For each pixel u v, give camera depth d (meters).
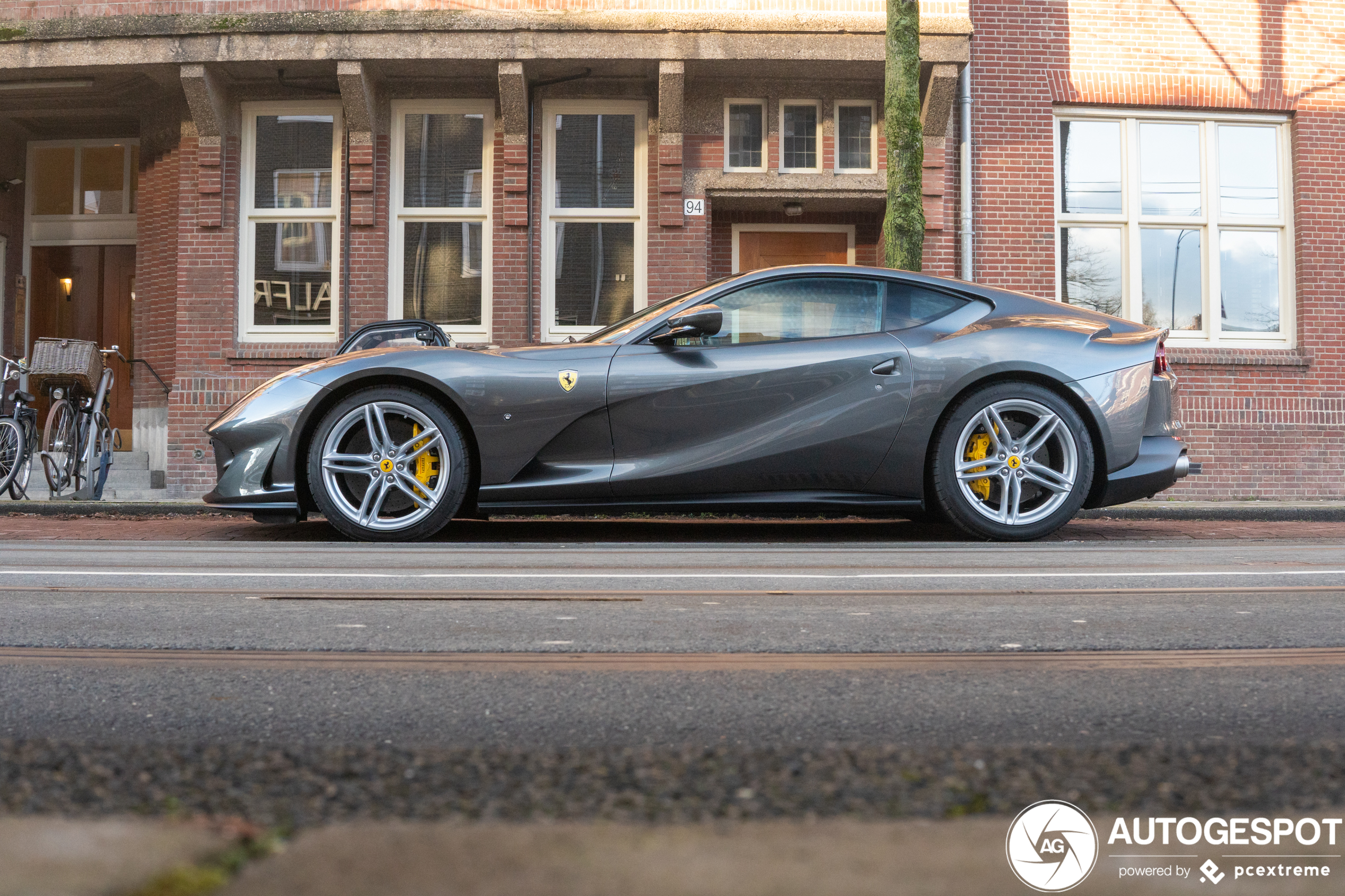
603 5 9.01
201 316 9.12
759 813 0.86
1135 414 4.71
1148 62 9.70
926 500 4.76
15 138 10.73
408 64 8.89
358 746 1.49
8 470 7.76
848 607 2.74
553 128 9.30
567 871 0.68
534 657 2.12
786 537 5.14
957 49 8.90
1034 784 0.96
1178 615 2.62
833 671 1.99
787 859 0.72
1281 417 9.57
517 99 8.98
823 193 9.18
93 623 2.49
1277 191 9.97
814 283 4.82
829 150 9.28
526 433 4.57
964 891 0.66
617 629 2.41
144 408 9.62
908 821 0.83
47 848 0.68
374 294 9.16
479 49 8.77
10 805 0.86
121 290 10.77
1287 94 9.82
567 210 9.28
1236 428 9.51
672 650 2.19
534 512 4.67
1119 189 9.82
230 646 2.22
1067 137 9.79
